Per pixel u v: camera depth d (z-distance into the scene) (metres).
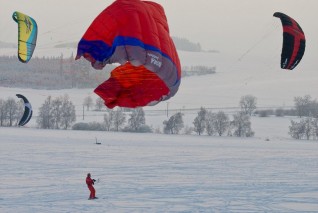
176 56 26.73
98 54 24.27
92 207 44.88
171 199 49.16
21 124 49.84
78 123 195.38
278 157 100.25
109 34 24.45
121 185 57.06
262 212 43.94
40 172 66.94
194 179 63.19
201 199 49.41
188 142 149.00
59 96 197.00
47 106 197.00
